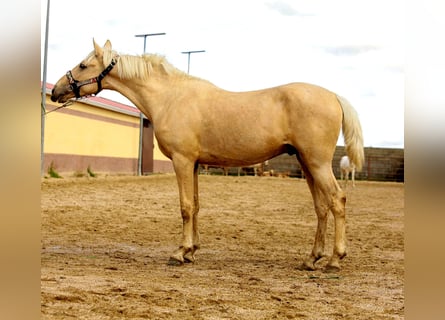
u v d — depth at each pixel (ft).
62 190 53.57
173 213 40.11
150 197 52.60
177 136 20.49
